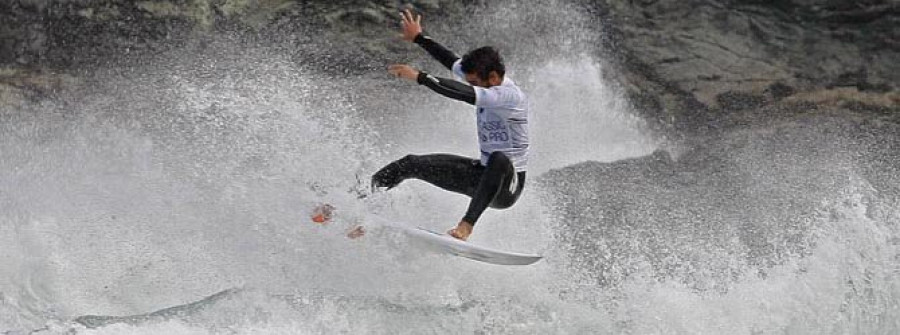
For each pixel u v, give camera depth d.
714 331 29.61
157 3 47.44
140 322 26.86
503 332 28.58
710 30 52.22
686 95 48.91
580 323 29.14
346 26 49.03
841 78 51.06
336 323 27.69
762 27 52.47
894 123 48.03
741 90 49.53
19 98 42.62
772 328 29.97
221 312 27.38
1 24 46.41
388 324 27.97
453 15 50.03
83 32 46.41
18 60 45.69
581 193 38.12
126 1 47.22
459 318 28.47
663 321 29.55
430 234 26.81
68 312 27.97
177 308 27.38
